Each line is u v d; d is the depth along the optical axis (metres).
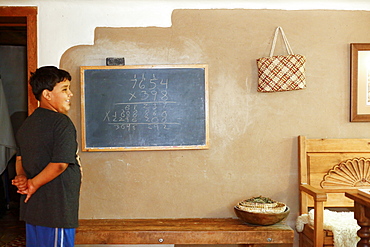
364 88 3.48
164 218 3.46
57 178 2.27
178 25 3.44
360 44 3.45
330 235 2.96
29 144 2.30
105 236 3.03
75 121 3.45
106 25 3.42
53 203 2.25
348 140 3.46
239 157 3.48
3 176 5.24
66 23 3.40
